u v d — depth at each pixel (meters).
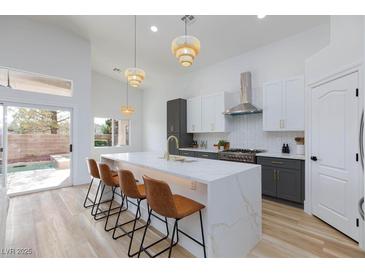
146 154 3.61
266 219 2.71
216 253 1.62
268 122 3.72
